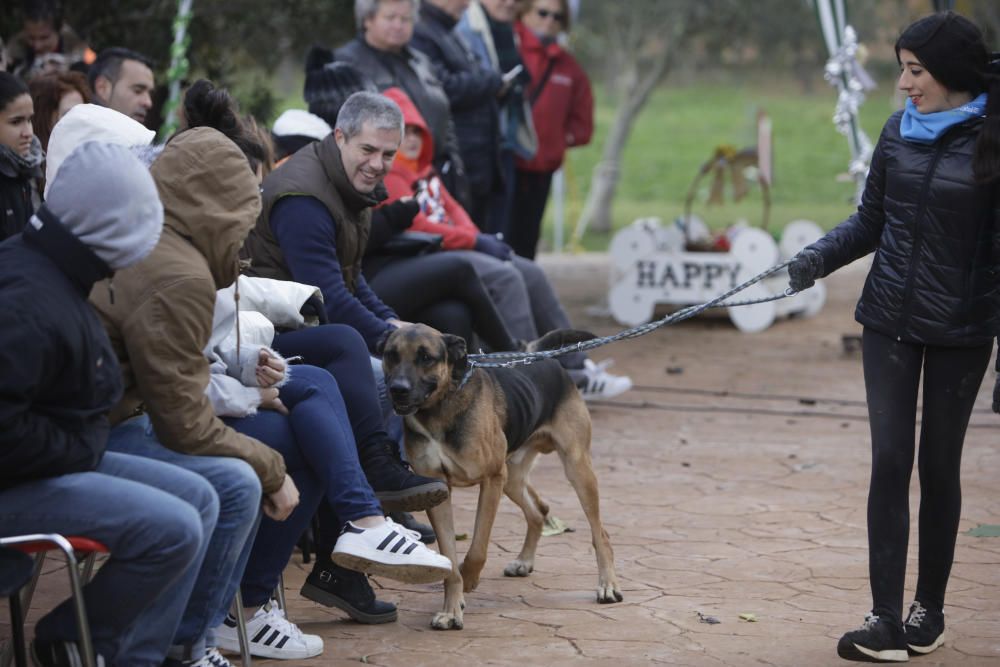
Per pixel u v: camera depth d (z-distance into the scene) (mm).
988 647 6094
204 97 7102
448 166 11383
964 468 10102
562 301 20062
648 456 10594
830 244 6238
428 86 10859
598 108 56531
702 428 11680
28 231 4680
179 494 4988
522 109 13578
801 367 14703
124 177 4621
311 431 5973
